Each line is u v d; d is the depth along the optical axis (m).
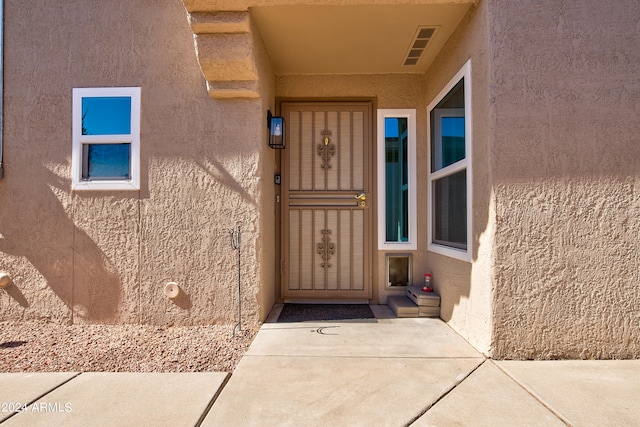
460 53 3.65
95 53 3.86
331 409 2.29
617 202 3.02
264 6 3.38
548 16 3.06
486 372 2.78
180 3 3.86
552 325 3.01
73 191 3.82
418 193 4.78
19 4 3.88
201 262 3.77
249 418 2.20
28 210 3.84
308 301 4.84
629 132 3.03
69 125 3.85
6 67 3.87
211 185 3.79
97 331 3.64
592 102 3.05
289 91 4.84
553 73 3.06
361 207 4.86
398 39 3.98
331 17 3.58
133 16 3.86
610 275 3.01
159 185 3.80
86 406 2.32
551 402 2.35
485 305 3.10
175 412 2.25
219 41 3.49
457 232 3.84
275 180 4.77
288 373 2.76
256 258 3.76
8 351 3.19
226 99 3.81
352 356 3.07
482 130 3.19
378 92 4.84
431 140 4.62
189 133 3.81
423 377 2.70
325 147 4.86
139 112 3.82
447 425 2.13
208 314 3.77
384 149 4.84
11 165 3.85
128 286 3.79
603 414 2.22
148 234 3.79
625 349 3.00
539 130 3.04
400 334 3.60
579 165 3.04
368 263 4.84
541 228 3.02
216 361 2.99
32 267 3.83
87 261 3.81
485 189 3.13
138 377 2.72
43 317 3.82
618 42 3.06
